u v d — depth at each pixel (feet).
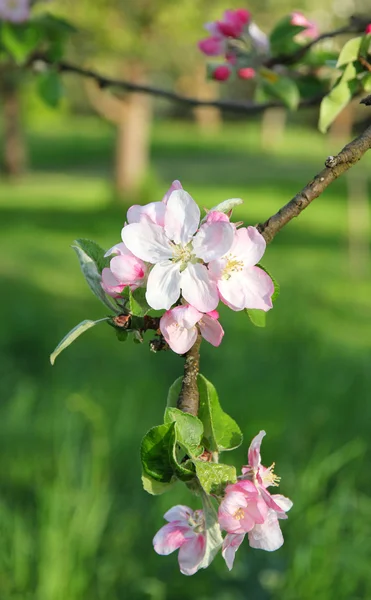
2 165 83.15
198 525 4.43
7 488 16.93
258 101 10.53
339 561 14.02
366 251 46.37
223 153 100.42
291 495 16.57
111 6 48.78
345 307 34.22
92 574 14.01
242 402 21.97
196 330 4.39
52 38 12.18
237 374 23.95
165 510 15.48
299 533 14.74
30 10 11.77
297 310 32.45
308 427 19.74
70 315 32.78
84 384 23.30
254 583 13.96
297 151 103.55
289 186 73.82
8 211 61.00
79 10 47.80
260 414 20.97
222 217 4.37
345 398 21.70
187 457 4.44
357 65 7.05
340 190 67.51
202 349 26.40
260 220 58.34
